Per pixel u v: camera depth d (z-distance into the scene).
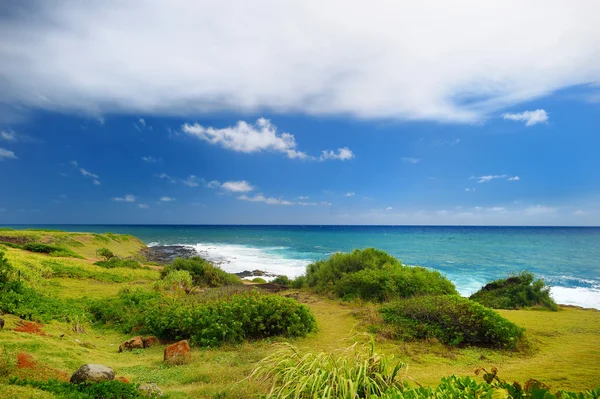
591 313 14.24
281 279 23.47
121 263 26.50
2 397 4.40
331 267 19.58
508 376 6.92
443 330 10.12
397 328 10.58
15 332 8.30
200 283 21.52
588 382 6.38
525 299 16.11
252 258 43.41
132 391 5.43
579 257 42.91
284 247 60.16
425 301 11.58
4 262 13.80
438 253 48.44
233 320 10.49
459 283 26.30
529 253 48.25
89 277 19.88
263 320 10.90
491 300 16.64
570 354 8.60
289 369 4.66
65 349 8.00
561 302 20.34
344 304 15.52
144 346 10.02
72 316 11.62
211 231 144.38
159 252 51.78
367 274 16.61
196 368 7.65
